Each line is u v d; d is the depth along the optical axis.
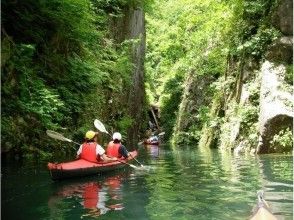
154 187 7.57
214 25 20.64
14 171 8.92
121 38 20.31
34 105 10.68
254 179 8.34
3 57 9.87
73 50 13.81
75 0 11.84
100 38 16.16
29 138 10.76
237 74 17.23
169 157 14.30
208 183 7.95
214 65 23.41
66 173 8.27
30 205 6.05
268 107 13.50
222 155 14.23
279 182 7.90
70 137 12.40
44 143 11.18
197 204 6.09
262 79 14.59
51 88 12.05
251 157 12.77
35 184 7.65
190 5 22.22
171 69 29.75
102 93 15.84
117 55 17.89
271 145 13.48
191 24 23.80
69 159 10.78
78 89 13.64
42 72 11.94
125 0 20.52
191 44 27.09
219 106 19.27
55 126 11.05
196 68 25.03
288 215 5.39
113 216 5.42
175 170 10.16
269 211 4.64
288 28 14.80
